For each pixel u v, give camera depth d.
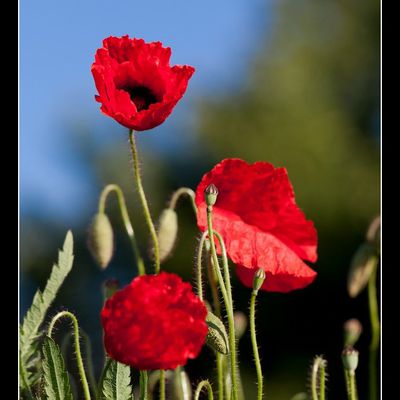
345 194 4.80
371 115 5.14
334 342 4.42
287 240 1.31
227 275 1.26
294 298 4.39
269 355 4.38
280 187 1.30
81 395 1.37
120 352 1.20
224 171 1.30
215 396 1.33
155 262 1.30
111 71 1.28
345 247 4.64
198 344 1.20
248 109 5.10
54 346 1.26
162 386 1.29
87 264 4.45
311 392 1.36
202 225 1.28
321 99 5.15
